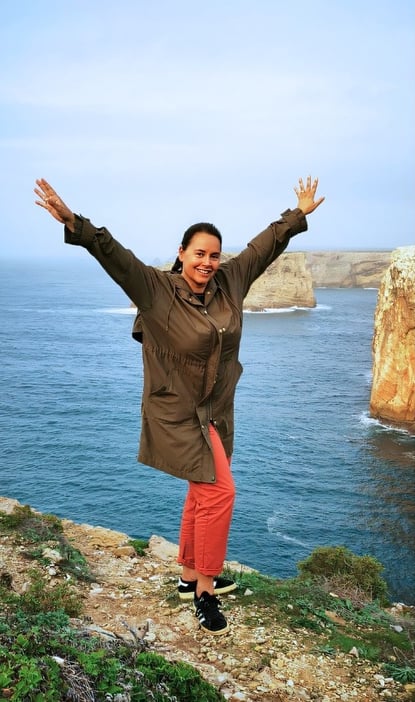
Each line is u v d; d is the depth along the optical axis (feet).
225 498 11.82
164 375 11.37
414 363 130.52
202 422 11.53
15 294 584.40
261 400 159.43
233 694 13.08
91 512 83.51
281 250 13.25
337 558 27.07
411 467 108.88
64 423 130.62
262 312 399.65
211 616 12.81
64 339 275.39
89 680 9.89
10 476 97.04
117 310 427.74
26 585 18.37
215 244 11.23
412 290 128.57
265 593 19.51
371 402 143.43
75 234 9.98
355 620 19.38
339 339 284.41
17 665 9.61
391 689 14.32
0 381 174.60
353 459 112.88
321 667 15.06
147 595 19.13
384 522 84.84
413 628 19.70
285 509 88.33
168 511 84.33
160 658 11.75
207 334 10.96
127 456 108.68
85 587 19.45
